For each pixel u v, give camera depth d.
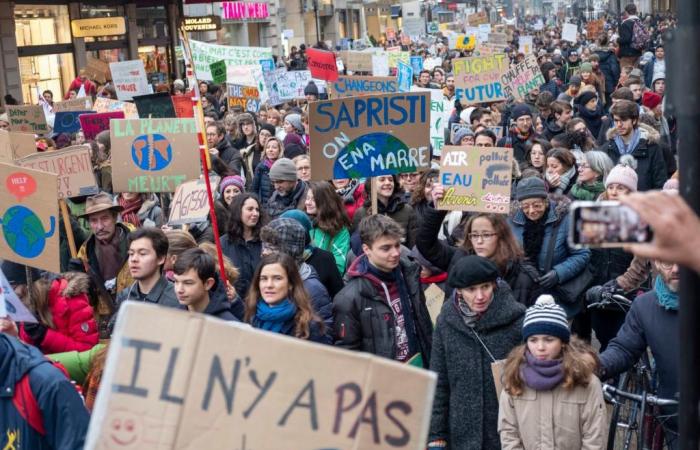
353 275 5.39
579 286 6.62
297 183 9.17
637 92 15.70
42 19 26.72
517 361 4.59
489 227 5.92
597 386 4.55
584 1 101.31
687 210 1.91
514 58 27.73
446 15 81.50
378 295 5.31
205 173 6.19
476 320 4.92
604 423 4.52
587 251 6.65
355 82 12.68
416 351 5.35
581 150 10.37
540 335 4.50
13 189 5.88
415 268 5.50
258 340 2.61
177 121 7.85
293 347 2.61
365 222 5.32
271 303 5.20
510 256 5.97
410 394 2.62
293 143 12.34
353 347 5.30
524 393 4.57
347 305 5.32
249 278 7.25
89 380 4.90
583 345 4.66
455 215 7.70
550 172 8.37
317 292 5.87
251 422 2.59
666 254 1.91
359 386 2.61
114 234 7.25
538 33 54.16
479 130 10.57
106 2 29.64
